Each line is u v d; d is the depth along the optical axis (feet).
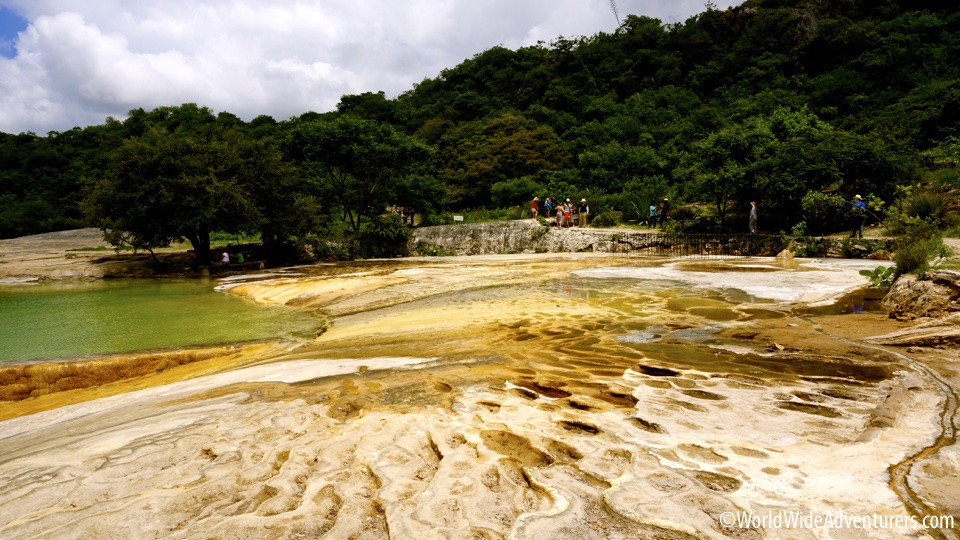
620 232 71.10
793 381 14.03
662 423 11.18
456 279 43.47
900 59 133.08
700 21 207.21
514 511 7.91
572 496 8.18
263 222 72.69
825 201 58.75
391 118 200.03
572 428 11.23
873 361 15.70
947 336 16.67
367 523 7.71
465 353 19.38
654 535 7.04
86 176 139.85
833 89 129.29
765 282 34.73
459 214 114.42
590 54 206.08
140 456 10.50
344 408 13.47
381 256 88.43
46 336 29.17
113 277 62.80
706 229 68.85
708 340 19.54
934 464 8.67
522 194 114.21
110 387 21.49
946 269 21.54
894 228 30.01
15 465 10.51
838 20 157.69
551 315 26.35
